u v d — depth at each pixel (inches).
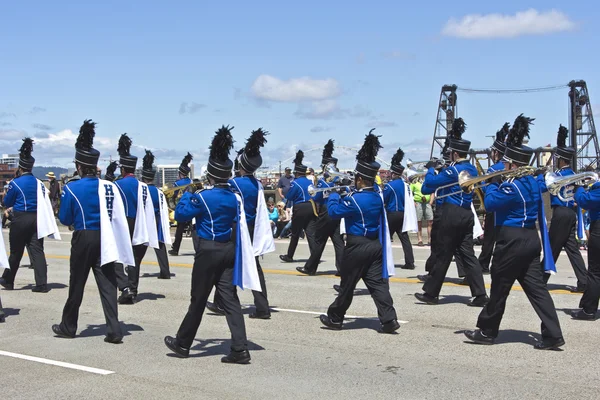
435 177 383.9
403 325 348.2
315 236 521.3
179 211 277.7
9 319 378.0
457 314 372.8
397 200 526.9
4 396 239.5
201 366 277.1
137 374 265.9
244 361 279.1
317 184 508.4
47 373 267.9
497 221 298.8
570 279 492.1
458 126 384.5
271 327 349.1
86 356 294.2
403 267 566.6
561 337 294.2
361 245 327.6
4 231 994.7
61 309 406.9
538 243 294.0
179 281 508.7
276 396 238.5
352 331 338.0
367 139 323.6
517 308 384.2
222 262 278.7
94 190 314.7
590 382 251.9
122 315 386.9
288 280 503.5
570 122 1248.2
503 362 279.4
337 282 493.7
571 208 425.1
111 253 309.7
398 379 257.6
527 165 295.6
